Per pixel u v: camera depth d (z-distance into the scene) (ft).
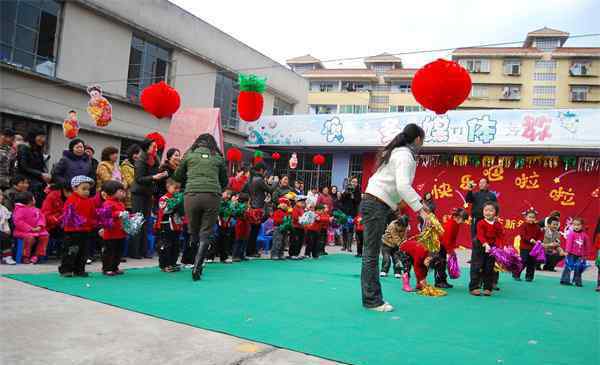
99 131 35.70
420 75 14.10
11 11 30.35
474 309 13.61
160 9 40.34
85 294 12.22
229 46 48.49
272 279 17.34
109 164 20.86
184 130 32.07
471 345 9.35
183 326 9.59
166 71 42.16
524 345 9.61
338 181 45.85
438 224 11.77
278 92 55.98
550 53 135.54
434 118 38.73
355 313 11.79
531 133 35.42
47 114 32.32
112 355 7.55
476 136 37.17
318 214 28.35
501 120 36.45
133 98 38.96
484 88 138.92
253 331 9.45
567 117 34.50
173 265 17.76
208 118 31.63
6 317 9.44
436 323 11.27
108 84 36.42
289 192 27.50
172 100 23.39
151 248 23.13
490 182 38.99
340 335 9.52
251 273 18.75
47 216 18.47
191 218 16.28
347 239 34.65
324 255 29.78
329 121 43.42
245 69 50.90
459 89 13.64
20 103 30.76
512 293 18.01
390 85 140.67
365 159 44.34
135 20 38.04
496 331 10.80
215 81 47.01
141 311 10.66
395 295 15.42
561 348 9.50
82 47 34.40
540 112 35.29
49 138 32.71
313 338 9.16
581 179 36.09
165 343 8.35
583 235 22.56
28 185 19.49
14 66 29.96
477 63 139.13
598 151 35.09
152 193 21.30
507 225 38.04
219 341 8.67
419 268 16.22
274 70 55.72
